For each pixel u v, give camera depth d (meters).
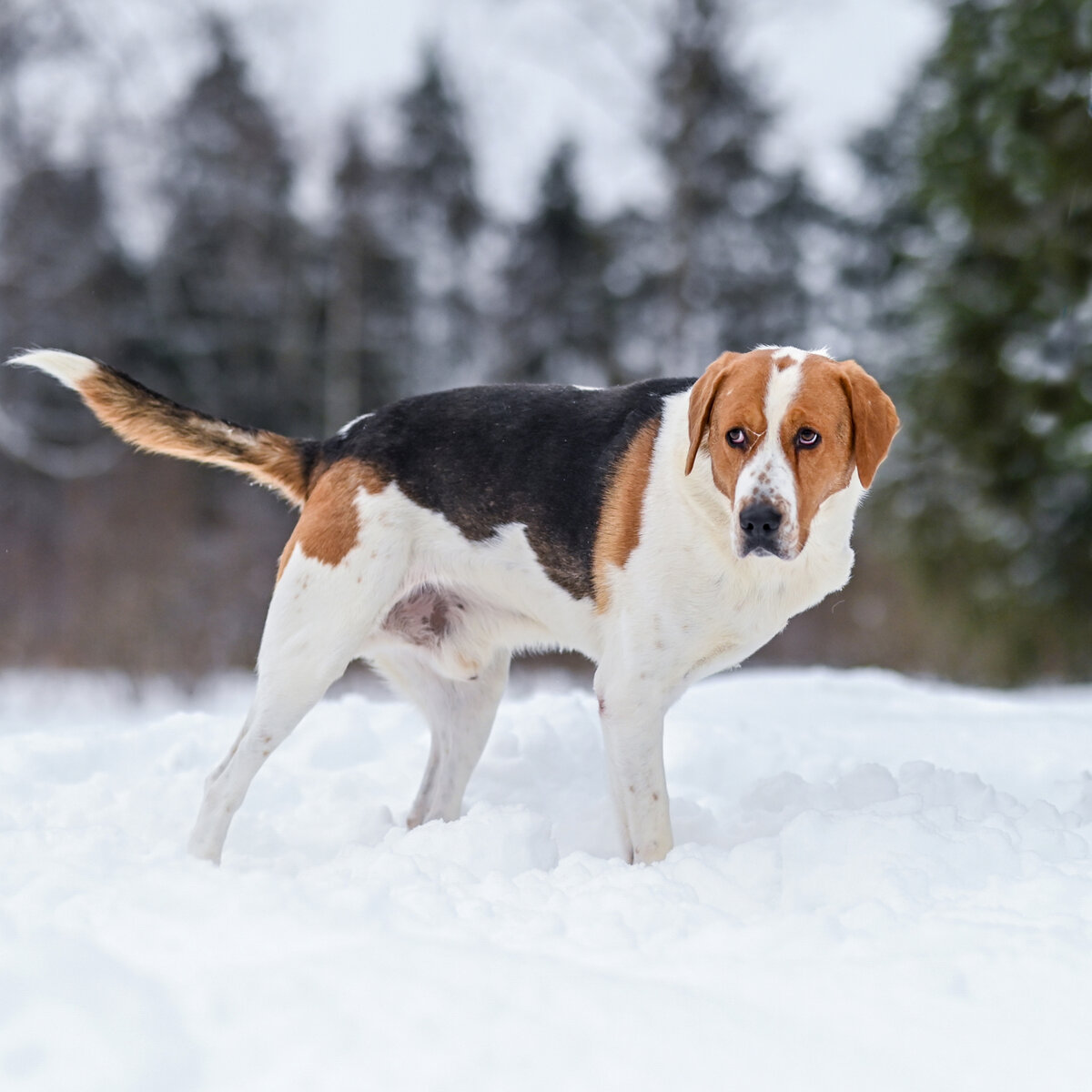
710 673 3.91
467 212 24.31
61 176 21.56
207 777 3.90
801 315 22.84
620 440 3.89
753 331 21.28
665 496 3.72
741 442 3.44
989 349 13.42
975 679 16.91
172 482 18.80
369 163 23.66
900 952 2.59
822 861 3.27
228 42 22.52
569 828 4.30
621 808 3.75
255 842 4.17
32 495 19.78
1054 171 12.63
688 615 3.69
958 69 13.72
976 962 2.49
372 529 3.96
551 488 3.92
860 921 2.80
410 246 24.39
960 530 13.66
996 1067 2.05
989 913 2.86
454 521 4.02
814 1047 2.06
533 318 23.02
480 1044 1.96
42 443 20.42
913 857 3.22
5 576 17.28
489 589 4.10
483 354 24.23
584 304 22.81
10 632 16.31
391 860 3.21
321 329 24.30
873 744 5.48
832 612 19.27
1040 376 13.05
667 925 2.81
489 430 4.03
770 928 2.72
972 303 13.45
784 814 4.09
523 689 15.88
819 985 2.38
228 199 22.78
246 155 22.66
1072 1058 2.09
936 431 13.66
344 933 2.48
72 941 2.25
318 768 5.40
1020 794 4.69
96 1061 1.82
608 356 22.66
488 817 3.62
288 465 4.32
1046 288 13.09
